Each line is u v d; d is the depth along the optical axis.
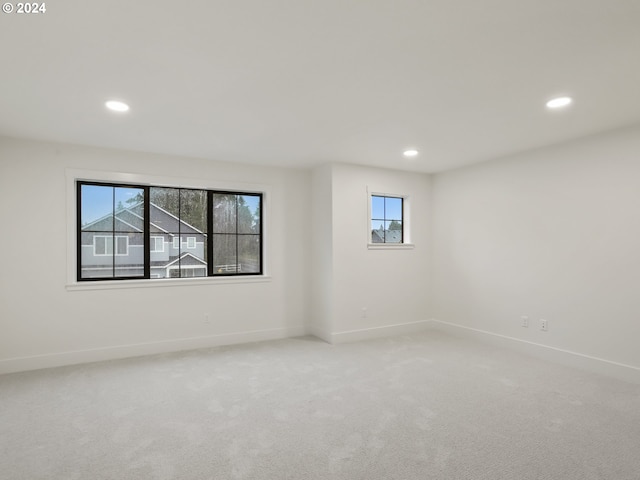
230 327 4.67
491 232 4.65
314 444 2.30
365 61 2.16
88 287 3.92
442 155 4.40
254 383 3.31
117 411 2.75
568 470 2.04
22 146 3.67
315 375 3.52
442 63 2.19
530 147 4.06
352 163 4.82
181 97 2.67
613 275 3.49
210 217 4.68
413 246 5.35
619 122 3.25
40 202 3.73
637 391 3.13
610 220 3.51
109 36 1.88
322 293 4.92
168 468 2.06
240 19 1.75
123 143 3.84
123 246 4.21
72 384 3.27
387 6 1.65
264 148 4.06
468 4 1.64
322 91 2.58
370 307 4.98
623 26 1.81
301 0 1.61
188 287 4.43
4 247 3.60
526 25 1.81
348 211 4.84
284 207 5.02
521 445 2.29
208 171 4.54
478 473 2.02
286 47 2.01
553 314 3.97
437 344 4.64
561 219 3.90
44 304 3.74
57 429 2.48
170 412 2.74
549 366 3.78
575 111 2.97
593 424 2.55
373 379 3.41
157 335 4.26
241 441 2.34
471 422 2.59
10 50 2.01
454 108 2.90
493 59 2.14
